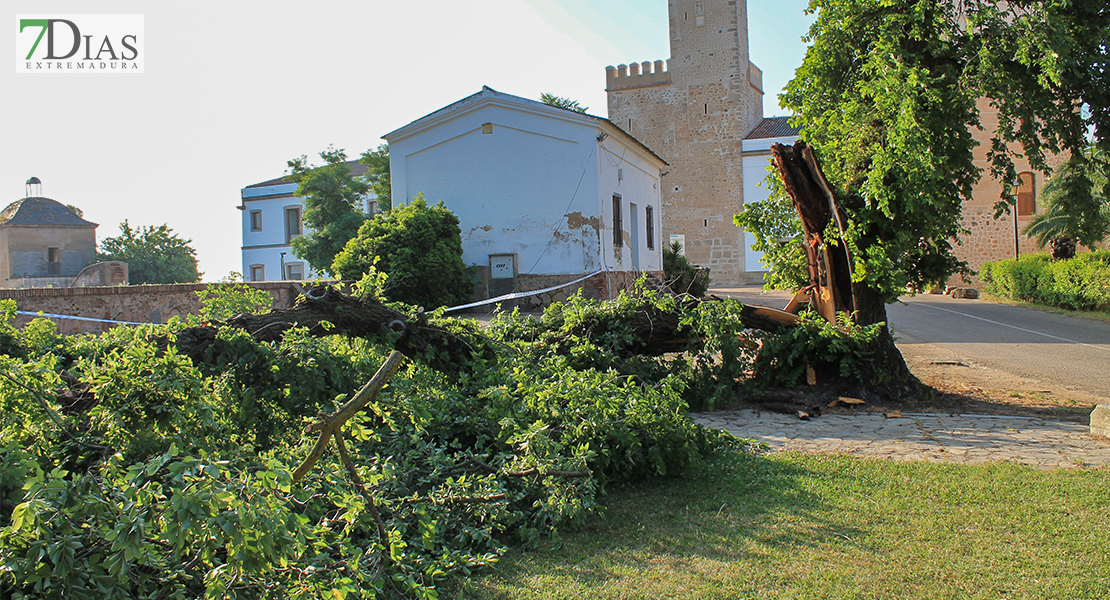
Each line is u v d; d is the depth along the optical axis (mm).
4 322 5781
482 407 5746
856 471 5434
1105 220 24078
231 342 4738
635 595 3471
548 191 22531
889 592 3436
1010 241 37375
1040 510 4465
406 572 3473
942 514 4434
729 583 3570
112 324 10609
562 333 8266
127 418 3551
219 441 3883
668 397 5559
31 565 2168
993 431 6918
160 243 52812
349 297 5910
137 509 2309
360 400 2523
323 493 3430
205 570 2775
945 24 8438
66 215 38781
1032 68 8484
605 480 4949
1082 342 15273
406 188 24453
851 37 9367
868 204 8562
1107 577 3525
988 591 3418
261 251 45250
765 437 6816
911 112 8039
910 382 8875
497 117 22906
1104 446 6223
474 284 21141
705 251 47531
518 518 4238
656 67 47969
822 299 9312
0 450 2580
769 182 10266
